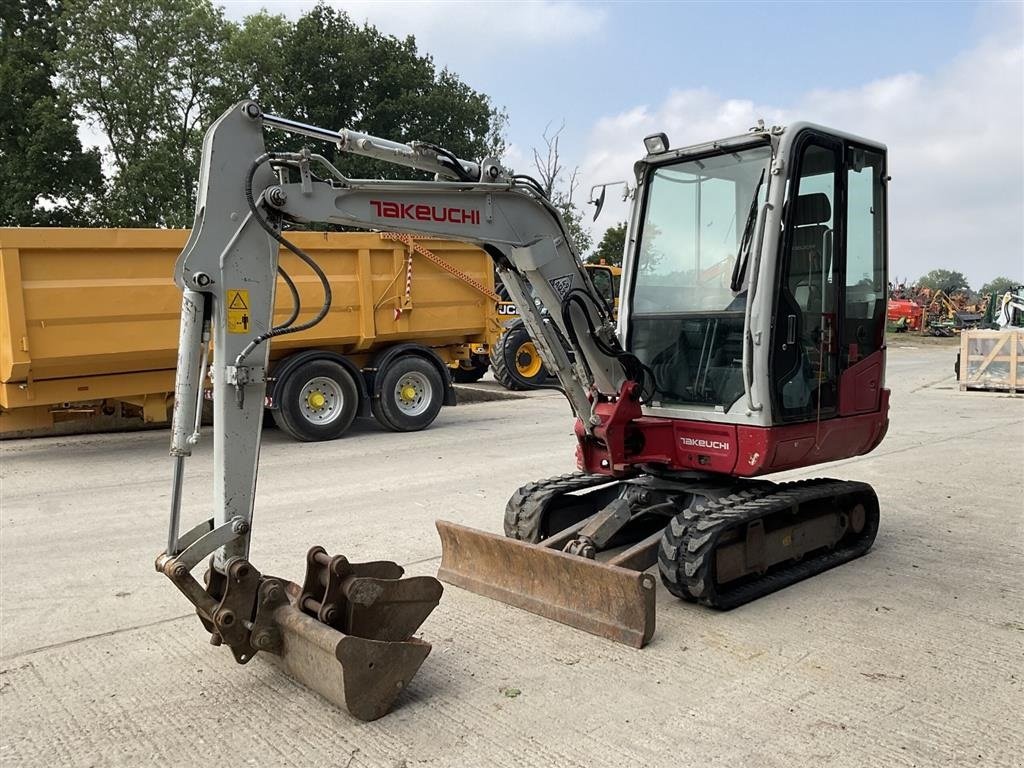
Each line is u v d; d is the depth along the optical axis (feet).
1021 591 15.49
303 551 18.35
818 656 12.58
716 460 15.58
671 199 16.83
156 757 10.03
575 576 13.82
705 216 16.20
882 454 30.12
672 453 16.31
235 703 11.37
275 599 11.39
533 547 14.38
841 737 10.16
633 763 9.64
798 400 15.51
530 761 9.72
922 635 13.39
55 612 15.01
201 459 30.12
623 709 10.96
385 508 22.25
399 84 107.04
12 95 91.61
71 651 13.28
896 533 19.54
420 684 11.81
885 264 17.57
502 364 48.83
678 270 16.66
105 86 104.01
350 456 30.25
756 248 14.71
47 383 28.73
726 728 10.41
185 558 10.85
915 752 9.78
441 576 16.19
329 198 11.97
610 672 12.09
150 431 37.01
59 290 27.78
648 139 16.89
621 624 13.21
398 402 35.53
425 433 35.73
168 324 30.19
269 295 11.51
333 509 22.18
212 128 11.15
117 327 29.07
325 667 10.75
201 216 10.99
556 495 16.85
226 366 11.16
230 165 11.16
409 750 10.02
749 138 15.10
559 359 15.72
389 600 11.34
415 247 35.45
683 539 14.14
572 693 11.45
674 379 16.62
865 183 17.02
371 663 10.61
